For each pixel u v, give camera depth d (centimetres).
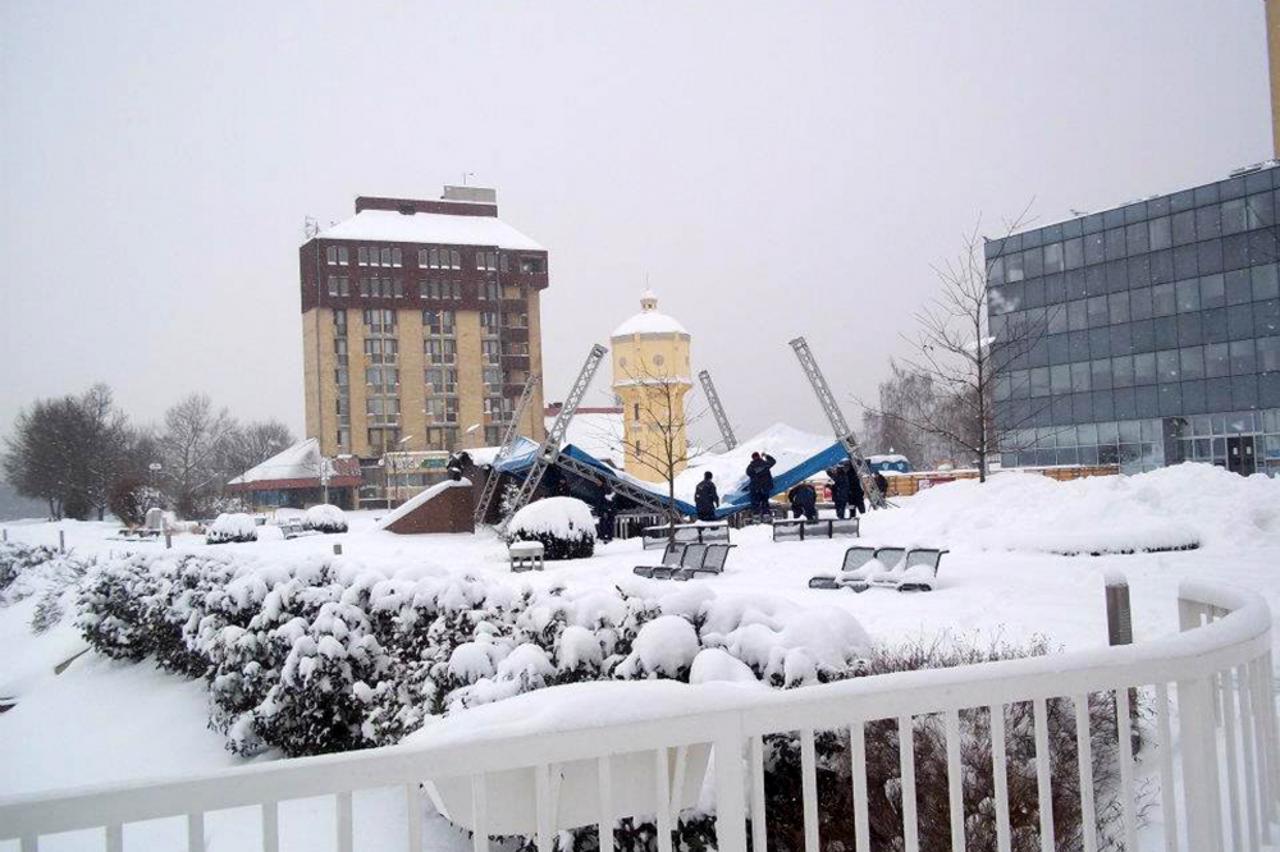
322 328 8825
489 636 685
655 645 561
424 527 3619
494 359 9281
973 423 3662
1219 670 357
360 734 831
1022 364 5638
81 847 675
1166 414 5088
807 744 306
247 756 927
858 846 306
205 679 1173
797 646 570
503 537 2797
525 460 3116
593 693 292
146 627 1416
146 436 9325
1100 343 5356
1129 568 1425
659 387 4531
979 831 493
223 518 3353
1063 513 1872
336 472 8494
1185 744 345
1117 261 5294
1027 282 5641
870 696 308
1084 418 5409
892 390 7481
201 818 246
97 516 8094
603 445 6438
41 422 8006
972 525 1995
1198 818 340
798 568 1720
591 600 656
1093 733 563
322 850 629
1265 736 406
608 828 281
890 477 4166
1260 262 4778
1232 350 4872
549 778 285
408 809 263
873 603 1238
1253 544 1595
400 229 9144
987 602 1205
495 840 599
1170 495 1862
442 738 282
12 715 1322
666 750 298
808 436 3612
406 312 9038
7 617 2708
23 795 233
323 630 847
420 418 9006
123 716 1187
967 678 318
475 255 9238
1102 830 519
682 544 1855
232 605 1048
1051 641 945
